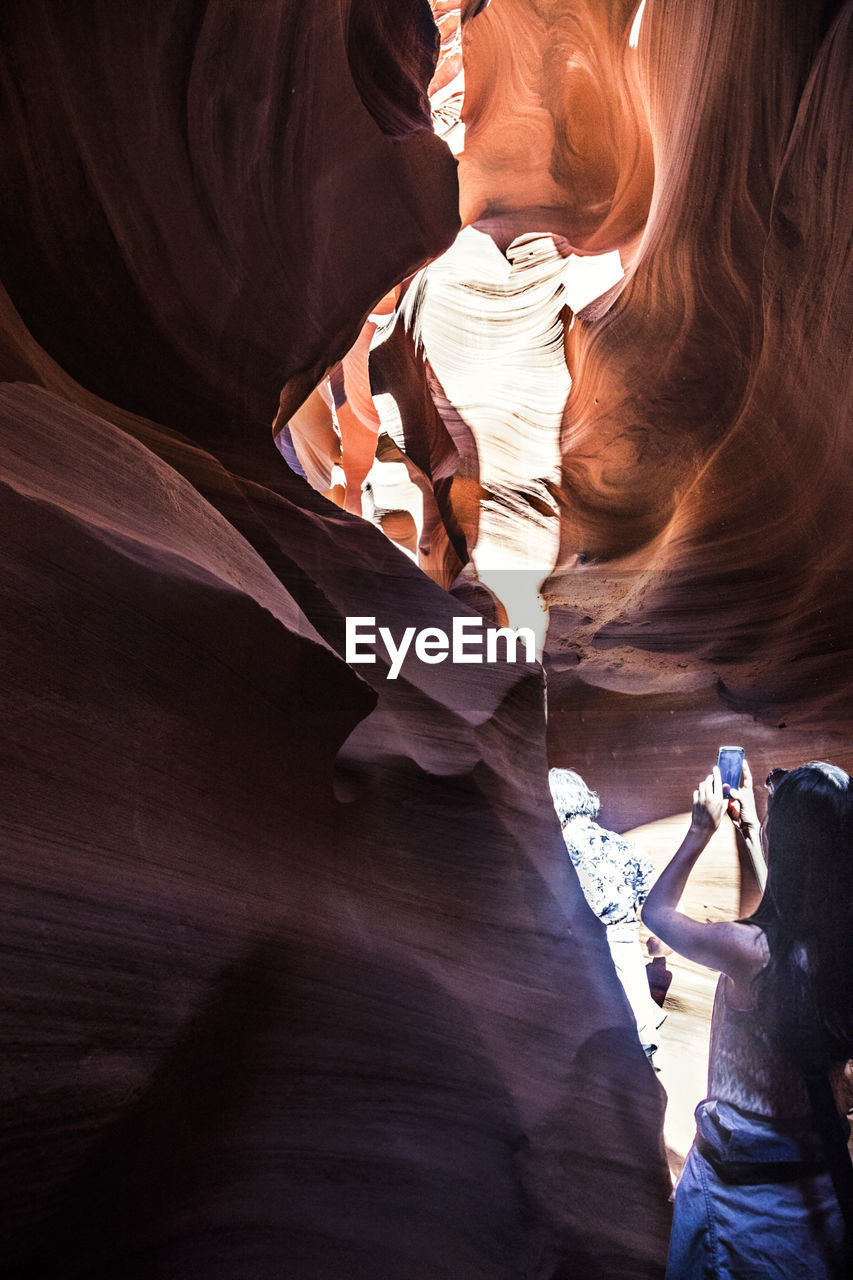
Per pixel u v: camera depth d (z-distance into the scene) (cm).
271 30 281
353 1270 130
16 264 229
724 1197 150
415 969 178
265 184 304
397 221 359
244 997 132
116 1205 103
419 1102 160
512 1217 163
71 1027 95
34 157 228
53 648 108
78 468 137
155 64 253
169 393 271
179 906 120
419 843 209
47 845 99
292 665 164
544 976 219
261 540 243
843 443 347
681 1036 323
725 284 388
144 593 128
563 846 268
